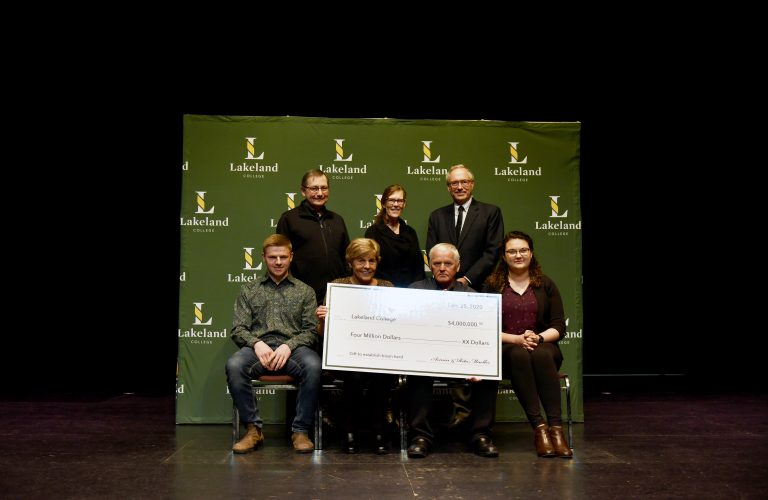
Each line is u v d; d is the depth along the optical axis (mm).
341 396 3990
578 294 4574
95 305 7043
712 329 7320
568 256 4598
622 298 7320
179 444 3748
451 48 6039
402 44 6004
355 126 4547
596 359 7434
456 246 4285
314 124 4523
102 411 4781
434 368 3564
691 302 7297
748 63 6105
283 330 3811
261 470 3191
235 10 5750
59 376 6938
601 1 5723
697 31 5902
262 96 6207
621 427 4234
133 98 6297
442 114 6258
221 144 4480
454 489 2885
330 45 6008
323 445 3756
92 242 6930
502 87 6207
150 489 2871
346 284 3676
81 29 5836
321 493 2820
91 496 2770
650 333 7379
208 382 4395
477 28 5914
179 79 6176
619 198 7039
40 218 6832
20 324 6984
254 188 4480
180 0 5664
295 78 6137
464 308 3646
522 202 4590
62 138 6590
